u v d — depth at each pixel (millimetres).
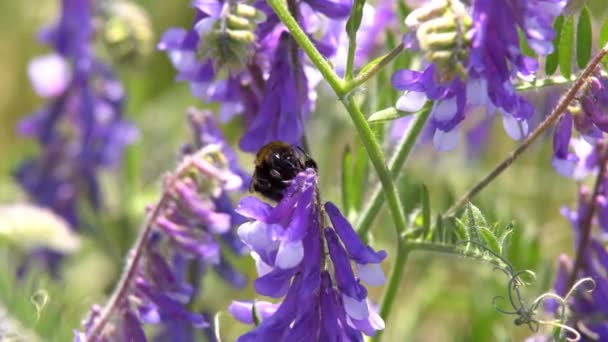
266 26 418
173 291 420
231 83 429
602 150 433
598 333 435
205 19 407
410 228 431
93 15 563
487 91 380
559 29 419
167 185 416
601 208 434
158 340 481
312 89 428
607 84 403
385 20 509
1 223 472
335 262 384
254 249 380
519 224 476
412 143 430
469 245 406
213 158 419
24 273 524
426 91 386
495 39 379
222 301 565
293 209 381
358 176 452
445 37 375
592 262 437
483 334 522
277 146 408
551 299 442
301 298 380
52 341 427
